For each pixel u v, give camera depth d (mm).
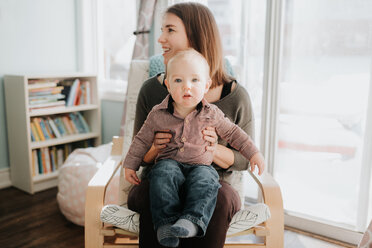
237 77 1704
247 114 1341
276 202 1258
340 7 1796
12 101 2496
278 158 2111
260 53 2105
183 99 1109
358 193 1894
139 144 1216
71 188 2045
